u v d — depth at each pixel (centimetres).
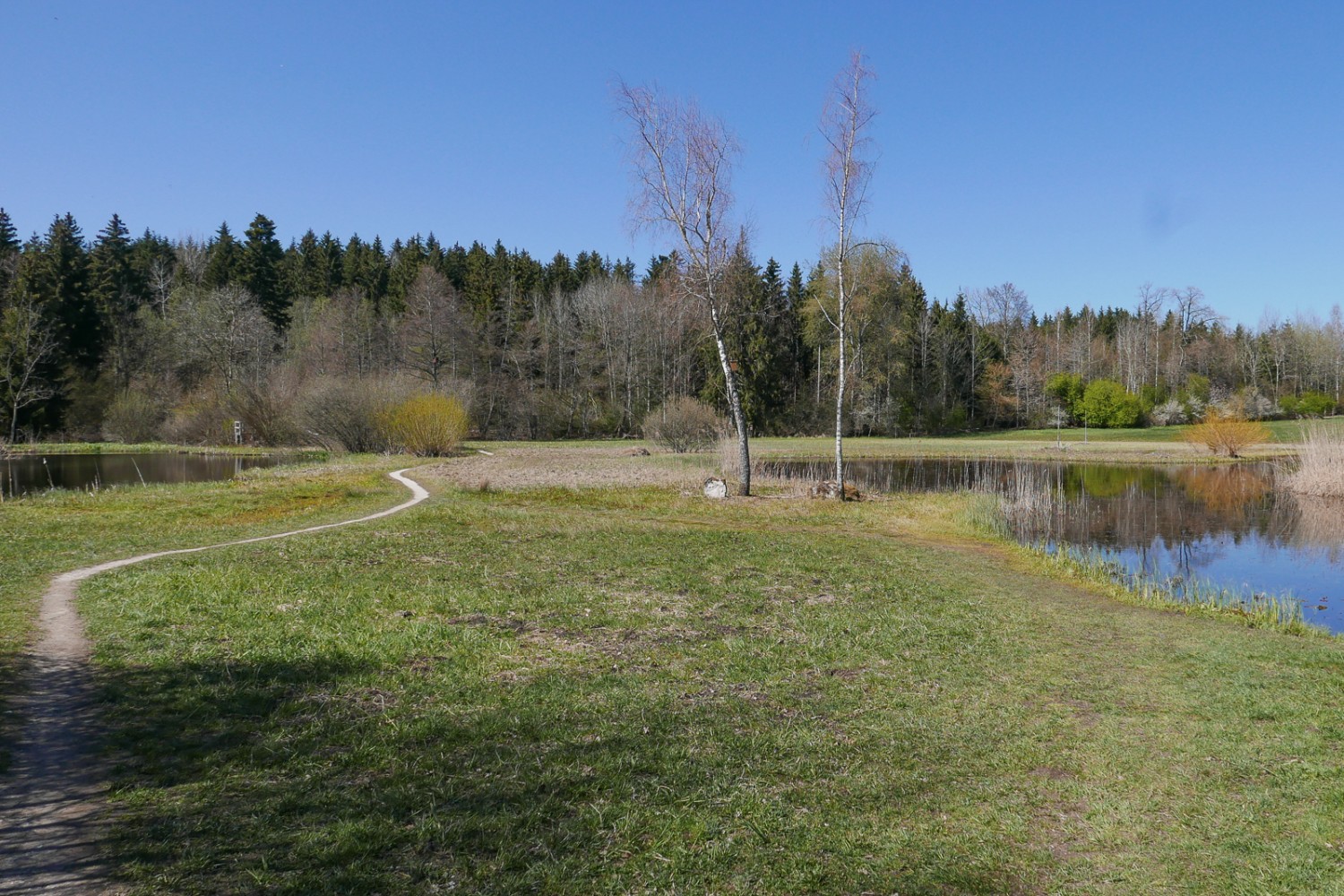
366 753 613
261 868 451
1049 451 5228
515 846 487
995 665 944
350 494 2550
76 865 448
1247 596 1523
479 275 7862
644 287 7781
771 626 1084
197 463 4234
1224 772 644
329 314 7062
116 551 1506
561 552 1546
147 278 7694
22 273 5762
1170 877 496
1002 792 611
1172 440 6209
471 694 755
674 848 498
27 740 616
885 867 495
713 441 4681
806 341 6400
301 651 852
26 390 5397
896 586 1381
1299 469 3603
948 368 7719
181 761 590
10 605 1038
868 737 708
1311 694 844
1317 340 8388
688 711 744
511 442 5994
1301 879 488
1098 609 1296
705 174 2508
